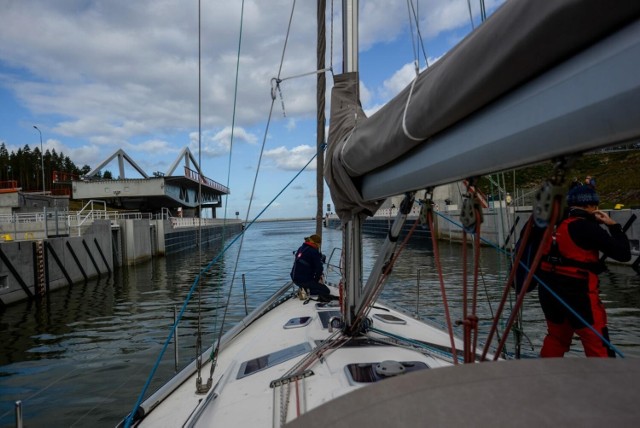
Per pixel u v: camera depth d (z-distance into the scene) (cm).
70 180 4478
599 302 248
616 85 75
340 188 275
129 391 646
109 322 1150
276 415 212
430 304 1131
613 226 253
